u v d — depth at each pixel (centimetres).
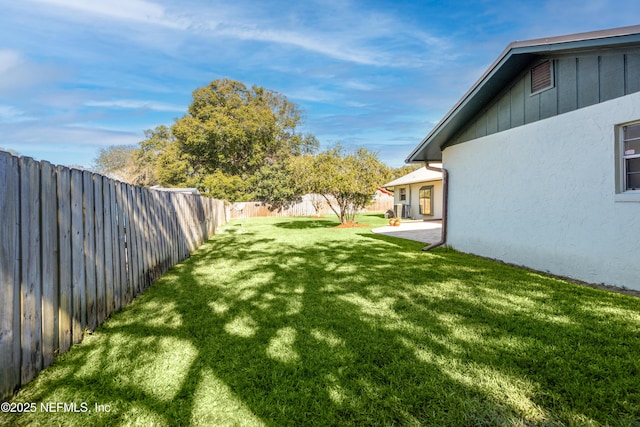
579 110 477
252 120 2562
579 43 438
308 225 1597
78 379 230
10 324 210
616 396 207
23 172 225
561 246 505
